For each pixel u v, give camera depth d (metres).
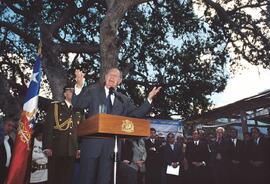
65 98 6.30
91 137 4.57
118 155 4.67
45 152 5.94
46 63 17.47
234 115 17.33
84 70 23.41
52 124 6.04
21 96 20.50
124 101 4.90
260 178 11.55
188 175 13.08
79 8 20.70
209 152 13.05
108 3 15.45
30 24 19.89
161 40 24.05
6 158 6.93
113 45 14.91
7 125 7.13
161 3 23.11
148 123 4.37
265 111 15.40
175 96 25.27
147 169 12.79
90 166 4.54
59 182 6.02
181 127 19.30
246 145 12.09
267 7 21.61
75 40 23.08
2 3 19.80
